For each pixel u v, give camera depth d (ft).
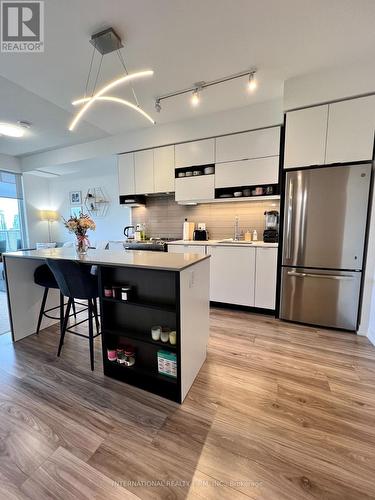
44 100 9.06
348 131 7.51
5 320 9.34
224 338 7.74
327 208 7.99
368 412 4.70
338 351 6.94
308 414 4.66
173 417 4.61
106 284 6.00
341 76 7.36
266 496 3.26
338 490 3.34
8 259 7.40
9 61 6.73
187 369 5.21
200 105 9.54
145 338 5.44
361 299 7.94
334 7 5.18
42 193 18.98
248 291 9.79
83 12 5.19
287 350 7.00
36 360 6.57
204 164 10.70
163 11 5.20
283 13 5.32
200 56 6.73
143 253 7.12
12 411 4.78
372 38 6.12
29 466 3.69
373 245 7.49
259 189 9.95
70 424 4.46
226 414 4.68
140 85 8.11
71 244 14.74
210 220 12.20
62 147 14.57
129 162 12.48
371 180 7.51
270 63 7.13
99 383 5.64
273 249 9.16
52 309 8.14
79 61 6.81
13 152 15.56
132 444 4.05
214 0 4.96
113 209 16.99
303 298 8.66
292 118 8.16
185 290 4.92
